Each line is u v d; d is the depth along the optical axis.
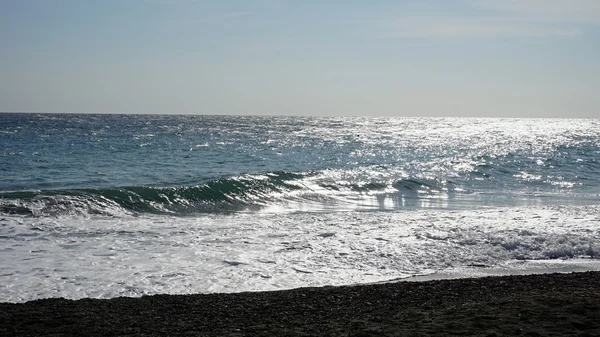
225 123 128.38
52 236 15.22
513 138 78.25
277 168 35.81
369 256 13.95
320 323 8.36
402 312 8.84
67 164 35.62
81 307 9.35
